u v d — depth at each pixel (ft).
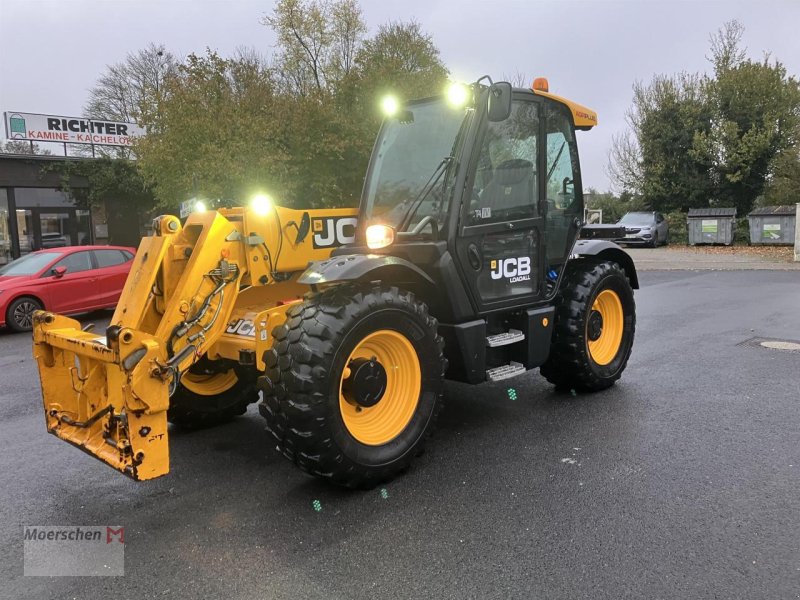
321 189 52.16
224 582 8.68
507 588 8.25
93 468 13.20
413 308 11.84
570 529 9.75
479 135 13.08
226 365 14.75
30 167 63.26
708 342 23.27
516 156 14.15
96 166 66.74
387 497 11.16
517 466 12.31
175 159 47.42
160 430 10.18
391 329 11.54
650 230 78.89
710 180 86.43
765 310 30.37
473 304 13.24
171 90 48.29
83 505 11.36
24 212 63.41
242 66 51.34
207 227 11.95
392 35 69.00
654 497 10.72
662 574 8.43
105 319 35.81
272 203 13.64
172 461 13.43
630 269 18.67
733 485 11.09
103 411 10.51
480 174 13.26
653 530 9.61
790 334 24.39
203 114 47.16
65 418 11.60
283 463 13.19
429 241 12.82
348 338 10.78
